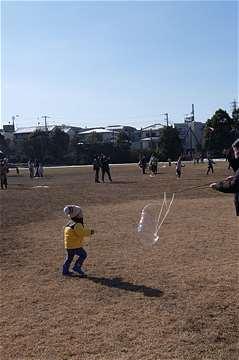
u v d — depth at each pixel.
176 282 9.24
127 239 13.49
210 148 107.31
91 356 6.30
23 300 8.57
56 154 114.75
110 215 18.39
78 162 112.25
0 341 6.86
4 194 29.33
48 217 18.44
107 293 8.77
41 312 7.95
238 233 13.71
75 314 7.80
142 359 6.16
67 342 6.75
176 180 37.16
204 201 21.98
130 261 10.99
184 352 6.31
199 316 7.47
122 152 112.88
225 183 6.93
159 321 7.34
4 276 10.15
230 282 9.09
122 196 25.59
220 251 11.58
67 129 143.62
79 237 10.01
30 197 26.83
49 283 9.55
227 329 6.98
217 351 6.32
